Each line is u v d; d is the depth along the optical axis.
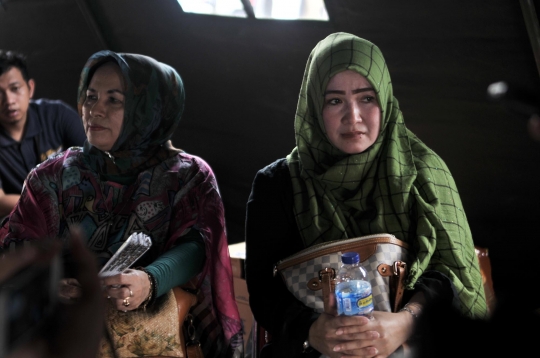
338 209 2.00
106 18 4.34
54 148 3.53
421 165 2.04
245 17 3.73
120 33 4.37
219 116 4.23
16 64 3.35
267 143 4.10
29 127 3.45
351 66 1.96
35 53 4.77
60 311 0.60
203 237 2.26
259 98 3.99
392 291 1.82
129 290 1.93
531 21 2.66
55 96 4.85
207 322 2.29
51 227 2.26
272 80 3.88
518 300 0.89
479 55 2.99
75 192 2.28
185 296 2.16
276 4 3.64
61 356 0.57
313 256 1.86
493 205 3.25
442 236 1.94
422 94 3.28
